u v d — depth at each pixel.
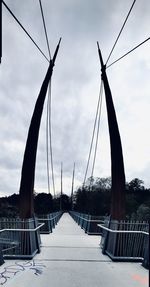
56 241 16.59
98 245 14.88
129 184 95.06
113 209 13.47
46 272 8.64
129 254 10.48
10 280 7.72
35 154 14.32
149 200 72.06
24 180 13.62
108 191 85.75
